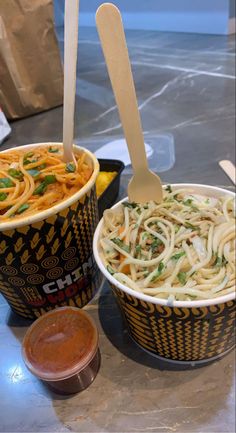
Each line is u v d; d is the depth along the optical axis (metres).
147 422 0.23
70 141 0.27
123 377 0.26
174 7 1.06
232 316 0.21
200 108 0.62
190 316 0.20
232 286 0.22
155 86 0.73
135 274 0.23
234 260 0.23
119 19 0.22
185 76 0.76
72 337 0.25
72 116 0.26
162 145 0.52
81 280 0.29
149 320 0.22
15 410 0.25
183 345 0.23
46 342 0.25
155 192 0.28
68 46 0.23
